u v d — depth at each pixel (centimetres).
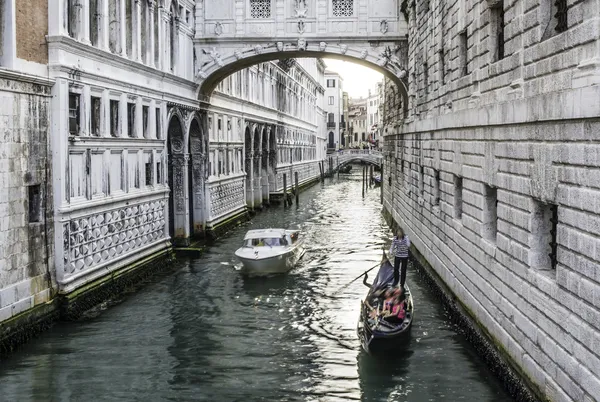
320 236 3022
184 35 2419
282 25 2509
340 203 4697
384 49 2538
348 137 13862
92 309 1652
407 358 1336
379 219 3706
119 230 1838
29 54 1399
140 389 1188
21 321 1375
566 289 898
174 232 2464
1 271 1309
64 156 1507
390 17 2514
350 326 1573
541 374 982
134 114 1959
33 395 1152
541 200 988
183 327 1552
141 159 2003
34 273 1431
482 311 1335
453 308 1603
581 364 845
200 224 2719
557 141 920
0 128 1299
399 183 3009
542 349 983
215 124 2897
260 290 1925
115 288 1800
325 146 8850
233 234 2967
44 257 1470
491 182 1272
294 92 5600
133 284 1930
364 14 2512
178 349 1400
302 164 6047
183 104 2386
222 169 3056
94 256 1688
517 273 1109
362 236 3025
